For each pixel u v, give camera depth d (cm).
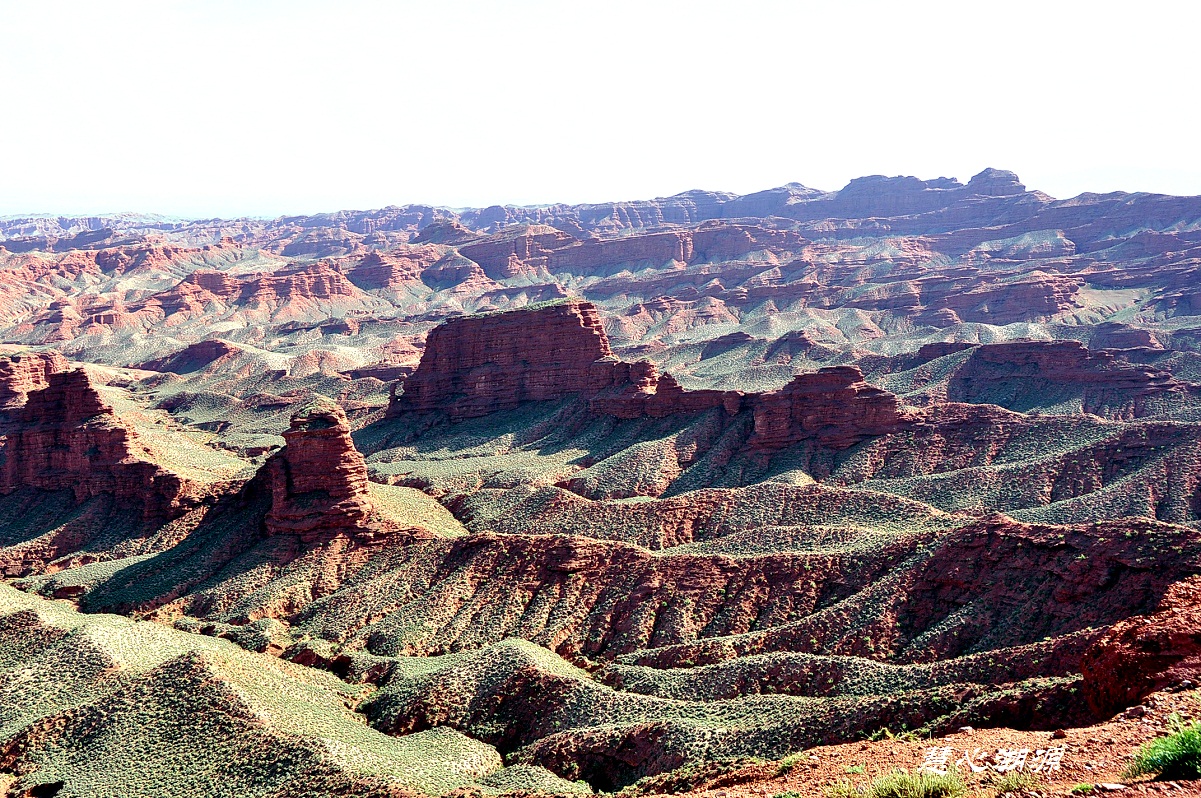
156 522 16838
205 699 8988
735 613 10994
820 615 10250
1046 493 16838
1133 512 15488
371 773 7762
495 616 11931
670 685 9519
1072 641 7588
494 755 8956
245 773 8056
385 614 12538
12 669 10500
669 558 11994
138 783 8181
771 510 15650
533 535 13138
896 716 7206
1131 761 3894
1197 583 6456
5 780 8581
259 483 15738
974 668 8050
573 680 9594
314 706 9631
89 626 11025
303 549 14175
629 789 7081
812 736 7444
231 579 13825
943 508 16888
